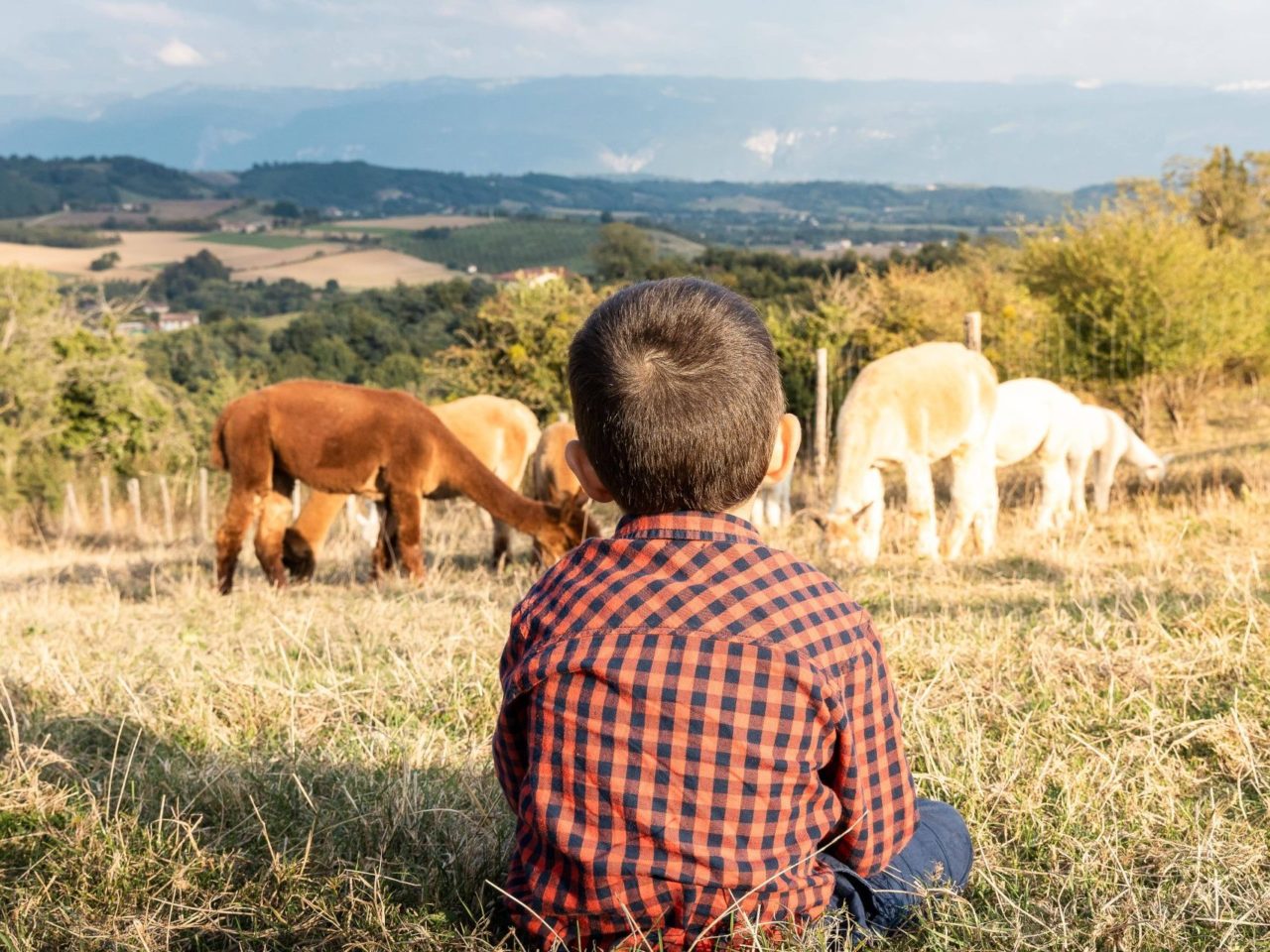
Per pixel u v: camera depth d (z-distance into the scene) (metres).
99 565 12.66
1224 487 11.88
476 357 23.91
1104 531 10.85
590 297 23.52
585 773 1.79
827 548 9.34
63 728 4.03
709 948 1.87
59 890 2.67
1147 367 17.66
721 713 1.75
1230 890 2.45
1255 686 3.95
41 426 28.09
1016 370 20.48
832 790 1.90
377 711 4.27
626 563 1.87
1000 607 6.12
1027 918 2.33
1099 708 3.88
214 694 4.48
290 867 2.67
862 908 2.12
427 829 2.95
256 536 9.62
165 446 30.27
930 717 3.75
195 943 2.47
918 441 9.42
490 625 5.71
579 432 1.92
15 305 28.73
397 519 9.58
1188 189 27.45
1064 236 19.36
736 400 1.81
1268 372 21.27
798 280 53.28
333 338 62.22
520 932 2.14
